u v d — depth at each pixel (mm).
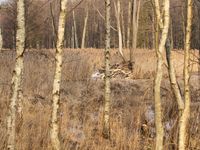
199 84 11070
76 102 10602
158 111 4562
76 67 14031
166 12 4500
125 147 7098
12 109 5074
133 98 10805
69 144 7176
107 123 7914
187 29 4875
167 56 5805
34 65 12945
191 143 6637
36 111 8680
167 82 11656
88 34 63594
